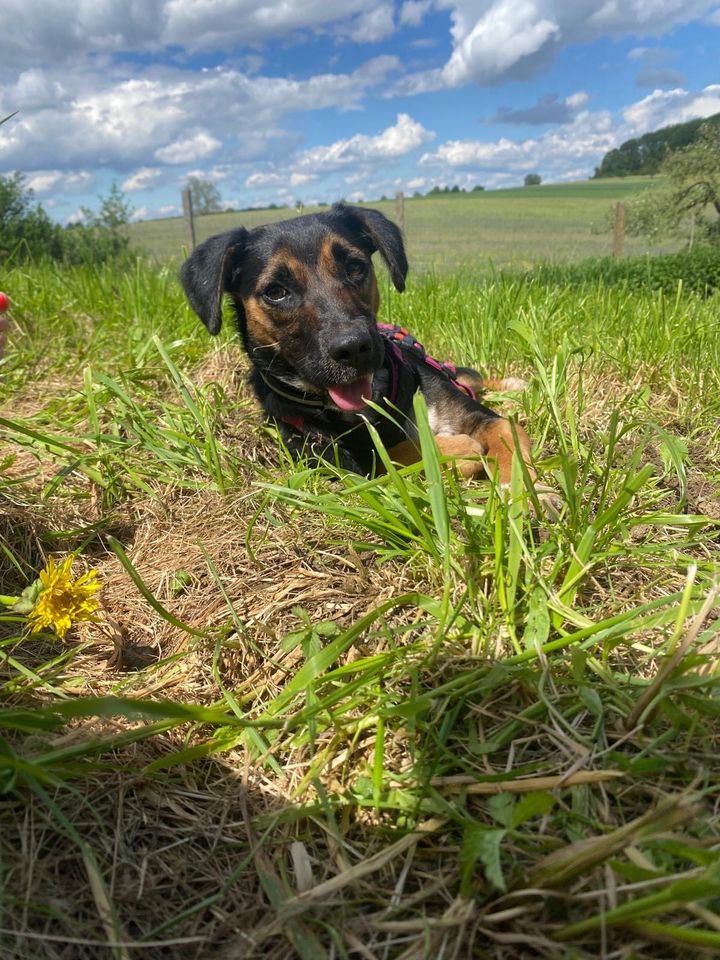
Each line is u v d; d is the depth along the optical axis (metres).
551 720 0.22
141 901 0.19
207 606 0.31
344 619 0.29
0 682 0.27
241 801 0.21
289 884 0.19
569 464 0.31
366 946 0.17
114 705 0.17
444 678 0.25
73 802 0.21
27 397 0.56
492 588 0.29
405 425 0.49
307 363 0.46
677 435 0.49
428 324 0.81
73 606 0.26
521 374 0.69
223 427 0.50
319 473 0.42
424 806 0.20
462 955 0.17
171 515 0.40
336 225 0.51
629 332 0.65
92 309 0.81
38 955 0.17
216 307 0.49
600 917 0.15
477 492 0.37
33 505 0.39
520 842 0.19
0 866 0.18
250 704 0.26
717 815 0.19
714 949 0.15
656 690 0.21
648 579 0.31
